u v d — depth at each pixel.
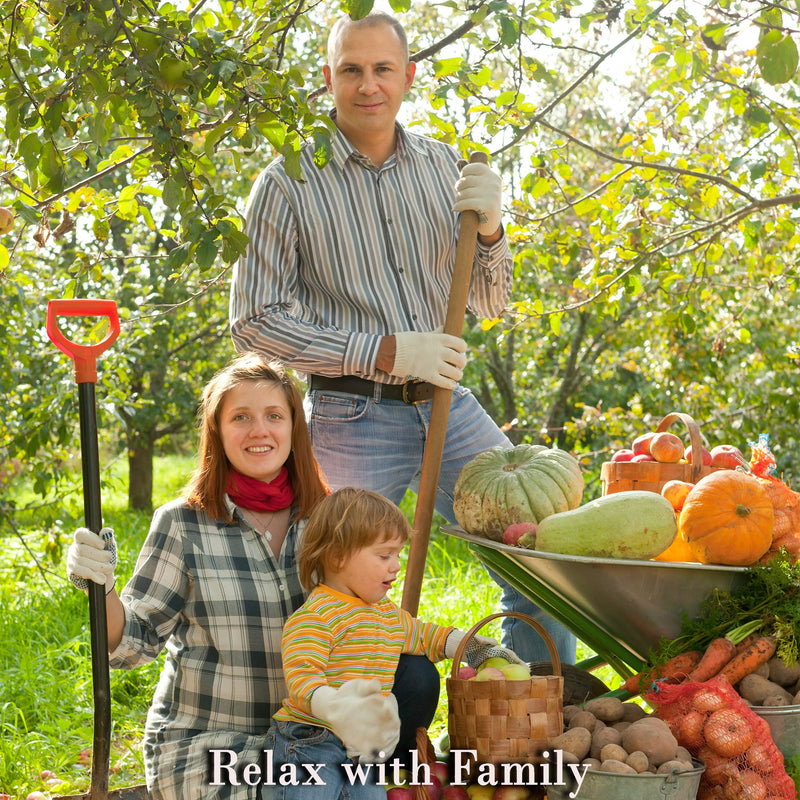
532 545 2.88
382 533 2.48
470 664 2.80
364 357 3.04
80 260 4.32
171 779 2.46
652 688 2.66
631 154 5.27
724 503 2.78
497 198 3.18
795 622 2.71
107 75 2.71
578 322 11.35
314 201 3.20
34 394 6.80
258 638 2.58
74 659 5.09
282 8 3.54
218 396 2.67
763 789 2.48
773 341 8.17
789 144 5.78
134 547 8.66
